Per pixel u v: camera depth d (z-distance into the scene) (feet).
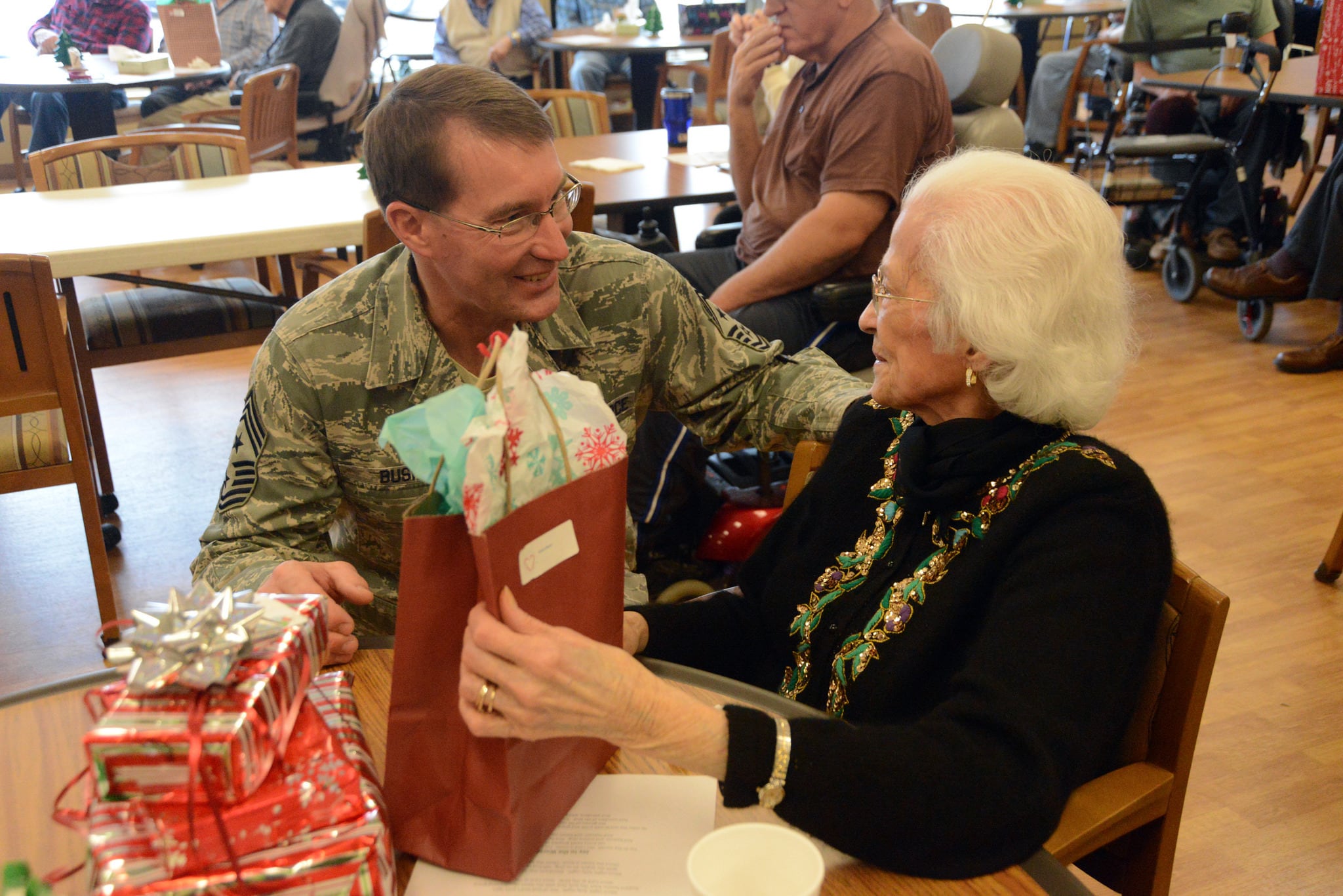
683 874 2.50
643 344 4.54
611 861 2.55
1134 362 3.40
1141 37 15.57
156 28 22.00
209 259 7.82
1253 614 7.63
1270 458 9.89
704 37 19.17
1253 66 13.35
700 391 4.71
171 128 11.59
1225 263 13.26
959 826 2.56
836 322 7.75
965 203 3.18
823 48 7.54
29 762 2.89
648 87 20.03
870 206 7.43
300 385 3.99
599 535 2.55
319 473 4.12
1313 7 18.40
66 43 16.24
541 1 23.24
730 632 4.08
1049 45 24.48
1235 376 11.69
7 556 8.59
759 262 7.80
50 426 6.89
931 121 7.50
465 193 3.62
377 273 4.16
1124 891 3.66
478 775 2.43
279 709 2.35
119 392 11.81
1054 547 3.04
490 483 2.26
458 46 20.30
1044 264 3.07
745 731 2.57
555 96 12.30
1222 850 5.61
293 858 2.16
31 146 17.61
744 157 8.82
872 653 3.39
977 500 3.32
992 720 2.72
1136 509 3.09
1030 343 3.08
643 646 3.93
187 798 2.22
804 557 3.89
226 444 10.53
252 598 2.63
